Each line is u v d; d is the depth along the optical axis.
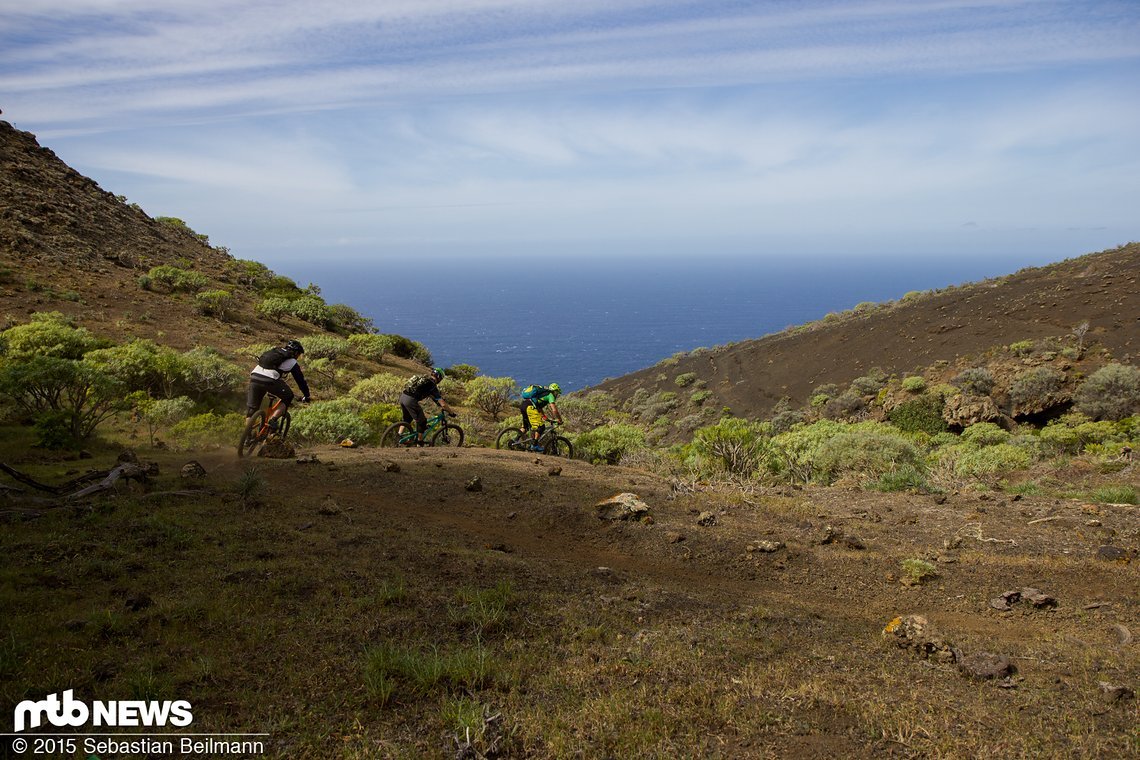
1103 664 3.78
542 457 10.44
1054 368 40.62
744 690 3.30
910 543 6.48
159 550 4.74
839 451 11.86
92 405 11.62
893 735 2.88
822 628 4.40
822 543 6.48
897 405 45.03
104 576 4.21
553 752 2.70
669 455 13.84
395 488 7.74
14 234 38.94
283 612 3.91
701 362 82.06
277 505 6.31
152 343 25.55
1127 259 61.66
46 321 26.69
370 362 38.03
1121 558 5.73
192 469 7.09
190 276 41.28
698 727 2.93
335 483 7.77
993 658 3.72
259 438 9.23
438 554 5.29
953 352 53.19
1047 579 5.47
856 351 63.38
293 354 9.45
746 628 4.27
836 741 2.85
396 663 3.32
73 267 38.88
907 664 3.81
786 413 52.34
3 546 4.48
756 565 5.88
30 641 3.27
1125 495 8.21
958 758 2.69
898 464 11.53
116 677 3.03
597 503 7.41
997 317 56.88
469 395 33.16
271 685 3.10
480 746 2.70
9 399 11.88
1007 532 6.66
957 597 5.19
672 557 6.10
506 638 3.84
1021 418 38.19
